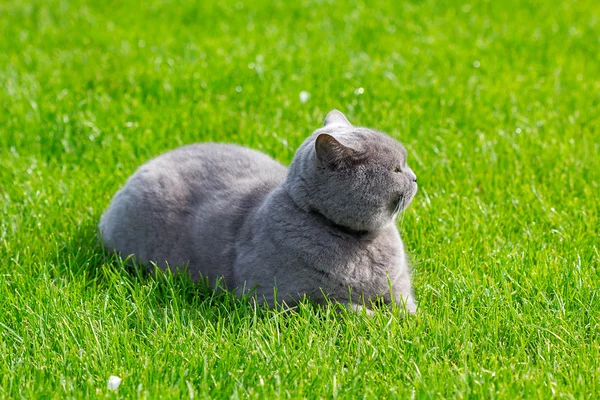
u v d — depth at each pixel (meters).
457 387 5.12
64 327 5.85
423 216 7.66
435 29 13.25
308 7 14.37
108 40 12.72
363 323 5.88
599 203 7.78
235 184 6.98
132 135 9.38
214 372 5.34
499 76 11.25
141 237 7.09
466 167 8.59
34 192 8.18
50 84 10.88
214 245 6.66
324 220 6.08
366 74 11.12
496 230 7.50
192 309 6.27
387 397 5.10
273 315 5.96
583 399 4.93
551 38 12.86
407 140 9.24
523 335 5.71
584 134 9.37
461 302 6.03
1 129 9.59
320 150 5.79
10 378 5.22
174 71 11.30
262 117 9.91
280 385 5.09
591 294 6.26
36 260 7.10
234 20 13.81
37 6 14.44
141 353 5.56
